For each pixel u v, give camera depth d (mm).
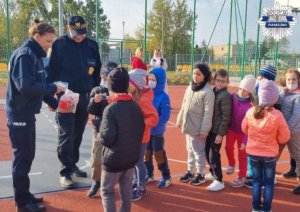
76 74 5180
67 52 5133
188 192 5094
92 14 44875
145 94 4441
